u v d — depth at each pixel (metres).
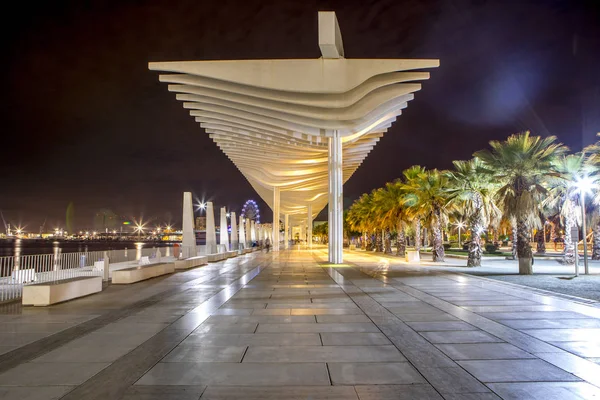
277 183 49.34
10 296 12.00
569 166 24.78
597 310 9.40
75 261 16.28
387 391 4.60
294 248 68.06
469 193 24.14
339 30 23.84
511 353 6.02
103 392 4.59
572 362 5.59
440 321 8.28
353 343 6.62
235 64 22.72
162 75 23.53
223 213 37.78
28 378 5.04
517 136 19.55
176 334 7.27
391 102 24.78
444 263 28.06
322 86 22.69
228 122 26.44
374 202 44.53
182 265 22.28
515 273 19.69
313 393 4.55
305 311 9.50
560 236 50.12
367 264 26.81
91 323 8.27
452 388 4.69
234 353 6.08
